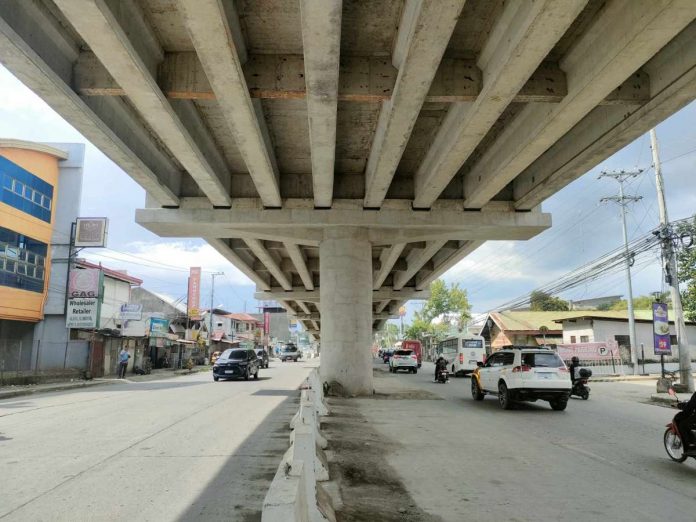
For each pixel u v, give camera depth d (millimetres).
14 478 6707
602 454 8492
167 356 45031
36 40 8711
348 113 12984
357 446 8961
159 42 9883
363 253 18391
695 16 7551
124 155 13297
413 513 5477
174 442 9172
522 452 8570
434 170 14328
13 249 26859
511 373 14453
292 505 2562
